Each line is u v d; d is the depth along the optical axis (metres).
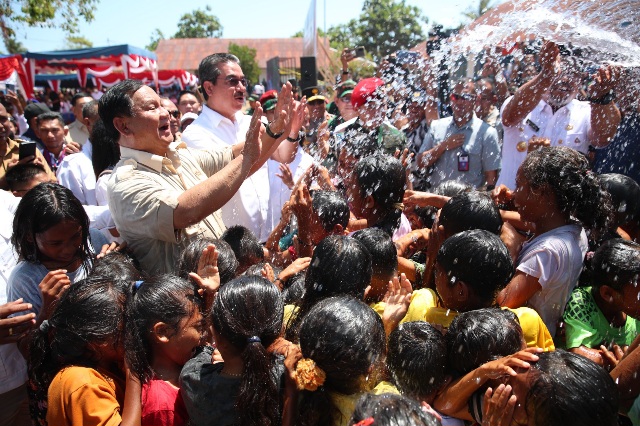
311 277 2.16
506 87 5.09
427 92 5.20
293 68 13.27
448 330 1.96
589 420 1.52
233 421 1.73
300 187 2.77
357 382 1.70
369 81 4.56
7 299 2.46
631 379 1.91
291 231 3.53
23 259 2.44
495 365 1.69
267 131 2.80
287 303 2.45
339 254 2.14
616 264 2.29
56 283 2.21
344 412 1.69
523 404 1.61
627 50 4.03
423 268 2.80
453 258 2.13
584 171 2.44
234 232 2.79
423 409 1.42
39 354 2.04
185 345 1.99
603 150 4.21
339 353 1.65
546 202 2.44
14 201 3.03
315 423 1.67
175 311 1.95
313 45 7.09
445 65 5.07
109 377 2.01
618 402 1.58
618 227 3.04
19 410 2.57
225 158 3.08
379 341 1.73
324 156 4.36
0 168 4.29
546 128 4.19
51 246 2.37
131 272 2.32
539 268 2.34
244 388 1.68
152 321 1.94
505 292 2.39
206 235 2.79
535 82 3.86
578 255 2.39
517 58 5.03
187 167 2.85
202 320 2.03
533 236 2.61
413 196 2.99
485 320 1.88
